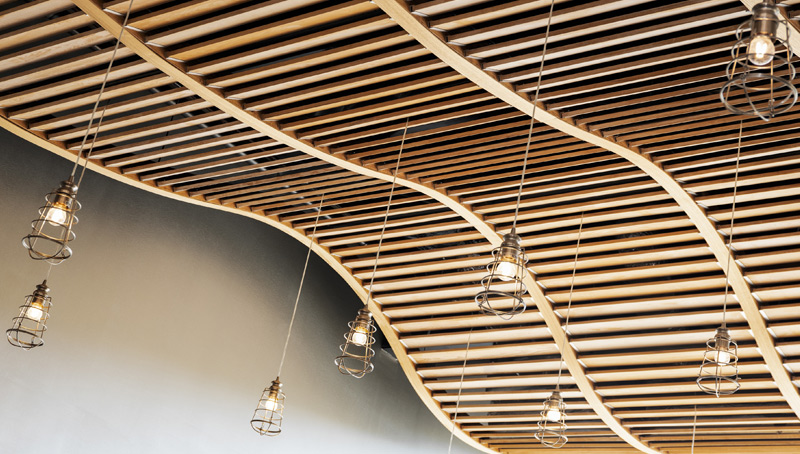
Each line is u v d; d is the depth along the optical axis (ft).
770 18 9.48
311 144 26.50
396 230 33.32
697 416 38.86
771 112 9.34
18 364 30.19
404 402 47.14
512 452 47.37
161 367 34.91
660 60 20.22
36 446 30.22
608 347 35.68
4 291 30.07
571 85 22.29
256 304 39.52
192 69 22.71
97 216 33.76
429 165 27.61
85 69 23.94
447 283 35.55
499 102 23.76
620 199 28.25
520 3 18.84
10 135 31.32
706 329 33.06
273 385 26.58
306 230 34.78
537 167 27.58
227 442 36.94
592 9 18.84
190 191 32.14
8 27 22.31
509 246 13.00
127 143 28.84
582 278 32.91
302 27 20.70
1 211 30.50
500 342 37.99
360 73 22.86
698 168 25.85
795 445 39.99
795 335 31.73
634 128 23.72
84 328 32.50
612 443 44.75
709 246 29.01
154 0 20.38
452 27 19.94
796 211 27.20
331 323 43.39
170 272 36.09
